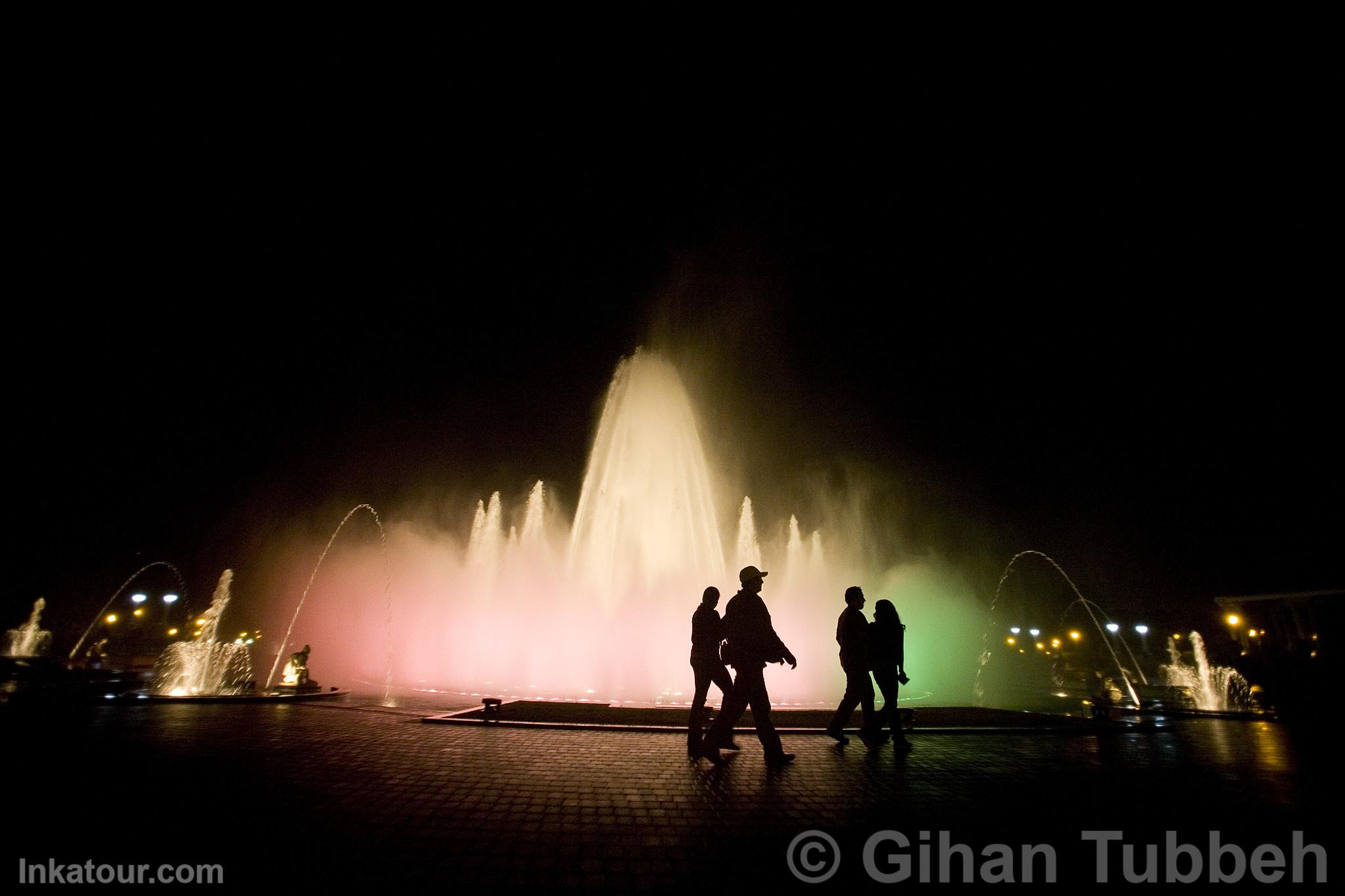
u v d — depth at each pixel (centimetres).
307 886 382
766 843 473
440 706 1232
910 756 807
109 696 1167
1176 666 2534
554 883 395
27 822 481
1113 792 638
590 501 2361
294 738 834
